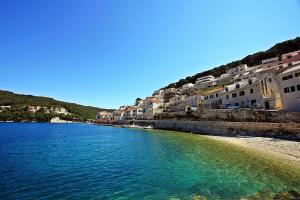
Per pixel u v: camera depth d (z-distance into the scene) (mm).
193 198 14297
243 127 46938
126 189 16234
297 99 40250
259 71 83750
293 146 30562
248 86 58469
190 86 146125
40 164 24688
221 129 52719
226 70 151500
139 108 131875
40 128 110875
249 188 15781
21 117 196625
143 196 14852
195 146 35344
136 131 77375
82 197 14750
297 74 40406
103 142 46719
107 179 18703
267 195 14391
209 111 61500
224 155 27406
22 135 66938
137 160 26281
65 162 25719
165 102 127812
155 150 33000
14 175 19875
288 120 38344
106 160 26625
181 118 75625
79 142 47656
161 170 21375
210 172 20094
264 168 20953
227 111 54406
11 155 30688
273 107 51625
